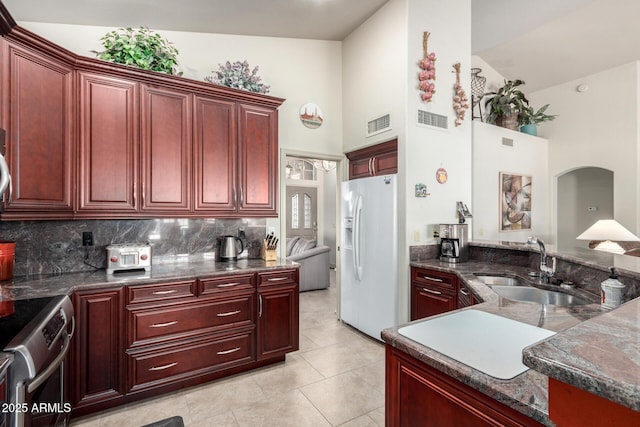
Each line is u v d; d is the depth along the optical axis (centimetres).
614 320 76
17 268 225
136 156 239
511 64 522
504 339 113
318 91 378
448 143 340
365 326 344
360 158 373
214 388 239
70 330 167
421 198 317
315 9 301
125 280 215
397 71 314
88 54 268
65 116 212
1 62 180
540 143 541
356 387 242
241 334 257
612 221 345
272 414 209
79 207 219
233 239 300
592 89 526
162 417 205
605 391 49
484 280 244
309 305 462
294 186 797
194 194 263
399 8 311
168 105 252
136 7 248
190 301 236
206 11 270
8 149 183
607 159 509
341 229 388
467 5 362
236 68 292
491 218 438
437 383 100
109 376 209
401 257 310
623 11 398
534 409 72
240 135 285
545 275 213
